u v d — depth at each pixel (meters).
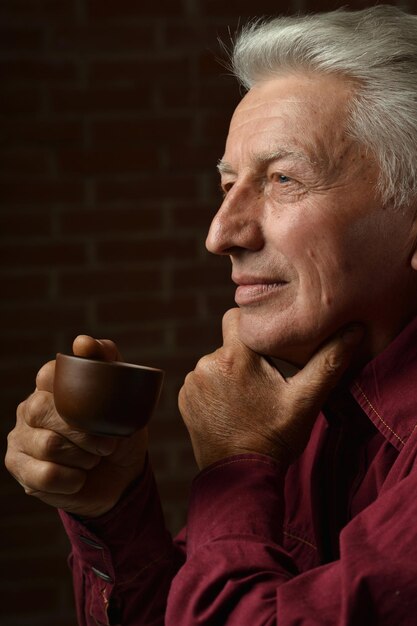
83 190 3.37
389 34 1.25
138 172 3.38
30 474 1.26
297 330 1.26
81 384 1.15
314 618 1.02
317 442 1.48
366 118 1.23
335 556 1.38
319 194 1.24
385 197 1.24
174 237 3.40
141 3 3.33
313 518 1.40
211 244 1.28
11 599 3.39
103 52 3.34
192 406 1.32
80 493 1.34
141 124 3.37
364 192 1.24
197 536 1.20
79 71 3.33
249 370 1.31
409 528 1.04
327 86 1.25
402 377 1.27
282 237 1.25
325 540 1.39
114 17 3.33
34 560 3.40
